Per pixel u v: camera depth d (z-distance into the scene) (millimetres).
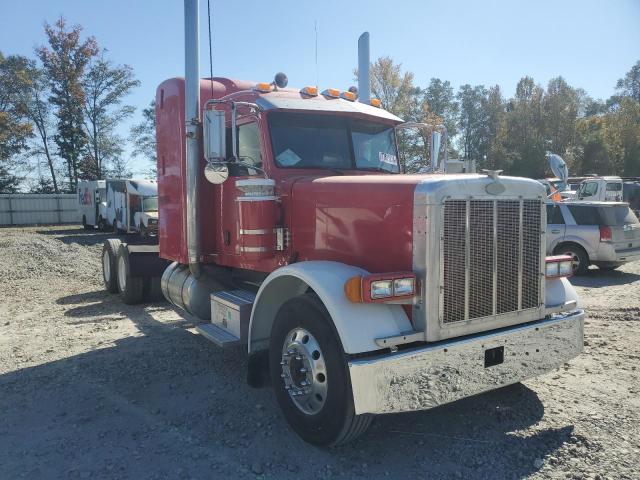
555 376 5055
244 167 5137
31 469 3480
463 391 3523
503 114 62938
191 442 3834
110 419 4250
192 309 5965
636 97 83625
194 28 5375
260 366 4418
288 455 3633
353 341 3258
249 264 5109
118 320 7711
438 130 5918
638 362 5441
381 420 4152
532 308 3902
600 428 3932
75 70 47000
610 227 11102
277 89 5238
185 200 5922
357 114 5270
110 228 27125
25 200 36188
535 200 3869
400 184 3617
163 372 5332
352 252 3951
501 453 3613
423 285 3426
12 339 6727
